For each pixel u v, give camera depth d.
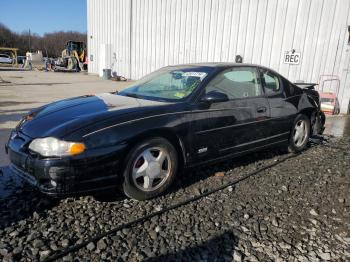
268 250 2.54
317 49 9.67
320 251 2.55
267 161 4.62
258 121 4.19
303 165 4.51
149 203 3.22
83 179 2.81
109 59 20.50
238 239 2.67
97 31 22.34
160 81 4.18
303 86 5.49
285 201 3.37
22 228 2.71
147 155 3.21
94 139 2.84
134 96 3.93
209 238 2.67
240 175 4.04
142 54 17.31
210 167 4.29
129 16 17.84
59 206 3.10
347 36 8.99
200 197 3.38
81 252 2.44
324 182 3.90
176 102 3.50
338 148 5.43
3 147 4.93
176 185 3.68
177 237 2.67
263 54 11.12
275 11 10.56
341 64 9.23
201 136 3.57
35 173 2.79
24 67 35.81
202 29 13.30
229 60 12.34
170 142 3.38
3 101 9.81
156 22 15.85
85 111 3.23
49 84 16.23
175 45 14.88
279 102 4.51
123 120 3.04
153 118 3.21
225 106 3.79
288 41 10.34
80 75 24.09
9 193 3.34
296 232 2.80
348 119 8.58
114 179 2.99
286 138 4.77
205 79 3.76
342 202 3.38
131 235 2.67
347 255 2.51
